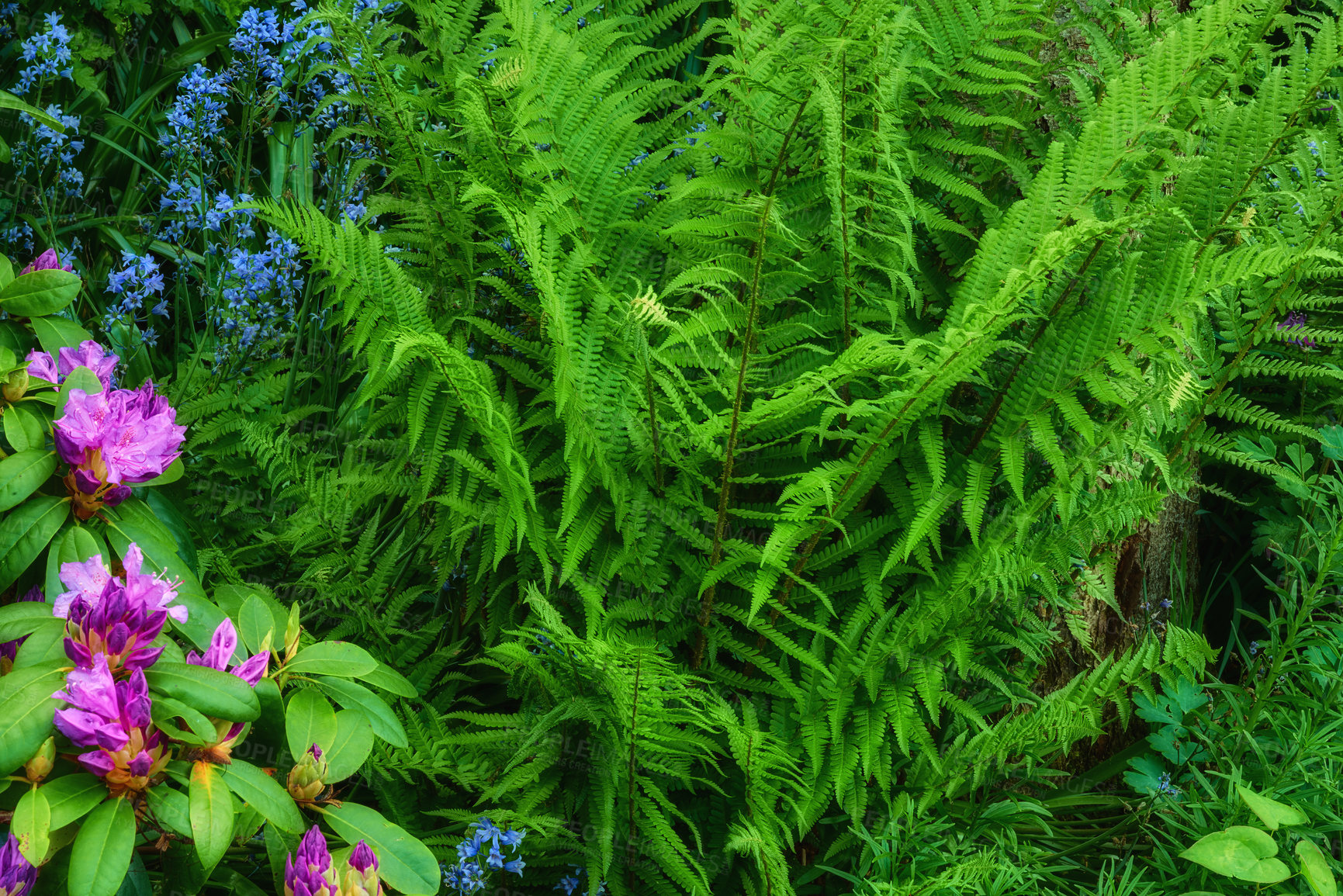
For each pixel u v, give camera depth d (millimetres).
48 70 3209
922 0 2900
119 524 2516
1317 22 3037
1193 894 2721
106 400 2479
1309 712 2975
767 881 2748
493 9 3312
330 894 2379
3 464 2445
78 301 3322
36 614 2404
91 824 2316
